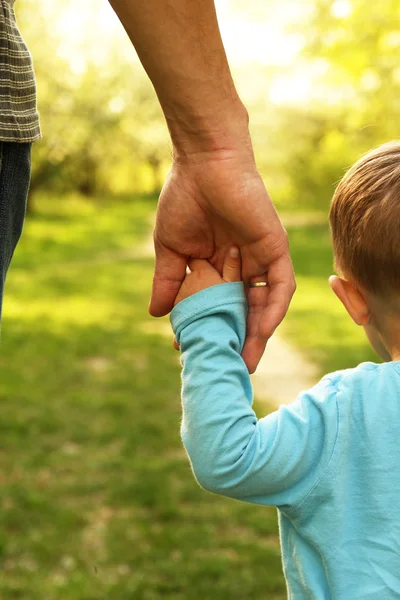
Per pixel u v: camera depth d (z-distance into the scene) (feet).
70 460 14.53
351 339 25.93
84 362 22.88
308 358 23.47
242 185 4.04
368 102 34.73
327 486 3.54
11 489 13.05
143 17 3.85
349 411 3.60
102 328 28.25
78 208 86.22
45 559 10.75
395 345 3.88
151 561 10.70
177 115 4.04
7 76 3.84
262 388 20.24
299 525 3.62
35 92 4.08
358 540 3.51
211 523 11.86
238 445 3.56
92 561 10.66
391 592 3.42
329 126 81.35
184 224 4.22
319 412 3.62
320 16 32.12
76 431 16.19
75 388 19.80
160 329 28.30
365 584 3.45
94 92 72.79
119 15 3.90
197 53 3.92
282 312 4.13
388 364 3.72
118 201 95.40
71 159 76.64
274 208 4.12
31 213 77.46
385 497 3.50
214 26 3.91
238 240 4.18
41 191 78.48
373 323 3.99
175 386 19.99
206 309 3.88
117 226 74.74
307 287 38.37
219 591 9.95
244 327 3.98
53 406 18.03
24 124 3.93
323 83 35.73
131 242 62.69
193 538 11.30
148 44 3.90
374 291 3.86
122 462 14.29
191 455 3.68
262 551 10.87
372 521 3.50
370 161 3.98
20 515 12.02
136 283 40.86
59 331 27.68
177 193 4.18
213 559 10.65
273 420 3.66
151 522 11.93
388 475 3.51
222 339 3.80
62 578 10.22
